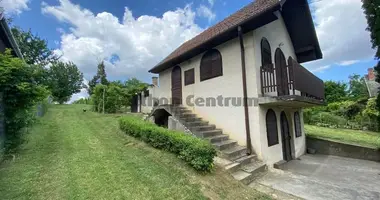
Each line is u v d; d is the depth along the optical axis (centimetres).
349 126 1370
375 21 751
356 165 713
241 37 626
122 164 471
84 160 482
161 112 918
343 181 519
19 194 326
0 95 465
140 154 548
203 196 360
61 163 457
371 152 798
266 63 698
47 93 575
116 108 1670
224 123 713
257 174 537
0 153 450
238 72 675
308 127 1401
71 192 339
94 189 352
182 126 715
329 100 2448
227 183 426
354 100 1733
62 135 728
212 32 852
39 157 487
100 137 729
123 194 344
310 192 437
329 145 939
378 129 1209
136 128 688
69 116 1287
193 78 866
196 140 486
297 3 820
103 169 436
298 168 669
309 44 977
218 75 747
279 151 722
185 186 386
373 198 413
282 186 468
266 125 660
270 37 763
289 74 580
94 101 1703
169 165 472
